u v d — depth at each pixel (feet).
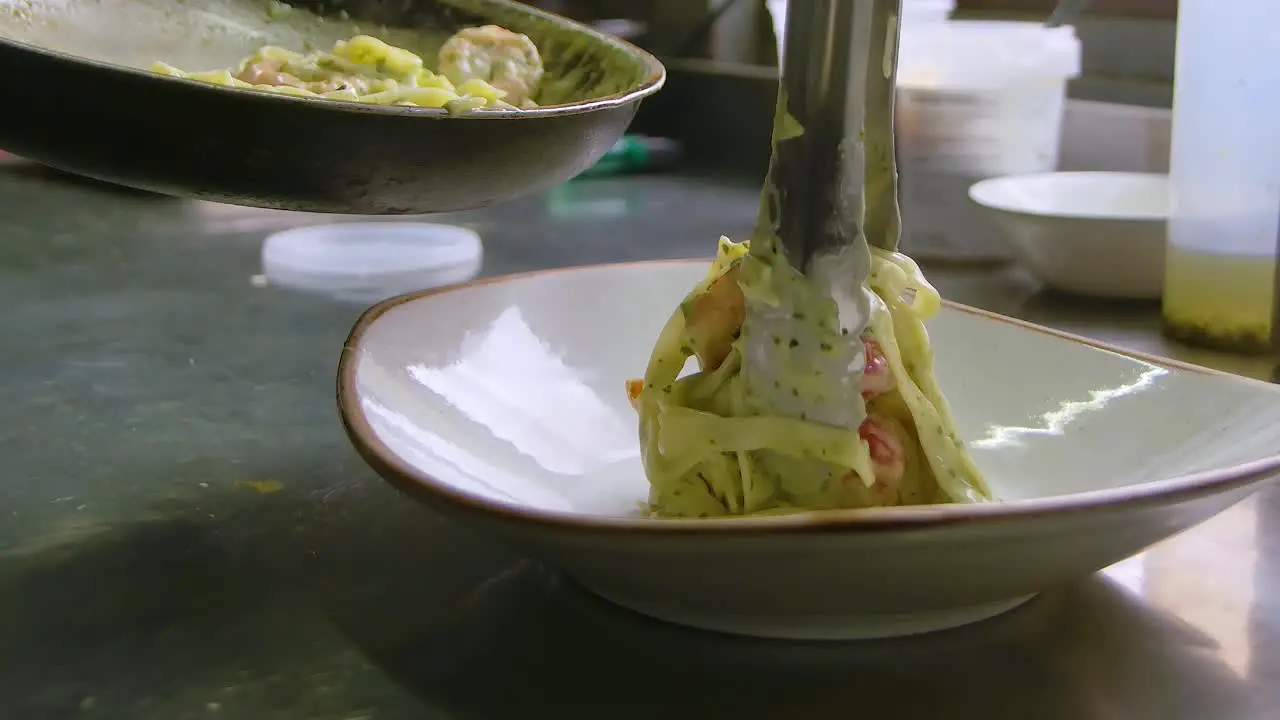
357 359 2.45
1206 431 2.44
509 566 2.38
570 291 2.72
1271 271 3.03
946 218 3.68
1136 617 2.29
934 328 2.70
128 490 2.55
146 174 2.31
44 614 2.28
